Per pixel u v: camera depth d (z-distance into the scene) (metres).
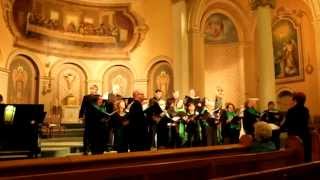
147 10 21.67
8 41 17.88
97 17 22.02
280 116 11.98
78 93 21.28
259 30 14.62
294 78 18.47
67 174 2.72
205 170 3.89
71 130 18.42
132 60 21.86
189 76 17.25
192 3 17.62
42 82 19.80
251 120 11.73
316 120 16.17
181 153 5.31
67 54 21.03
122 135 9.62
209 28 19.22
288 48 18.83
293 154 5.47
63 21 20.98
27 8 19.00
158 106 10.09
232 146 6.51
